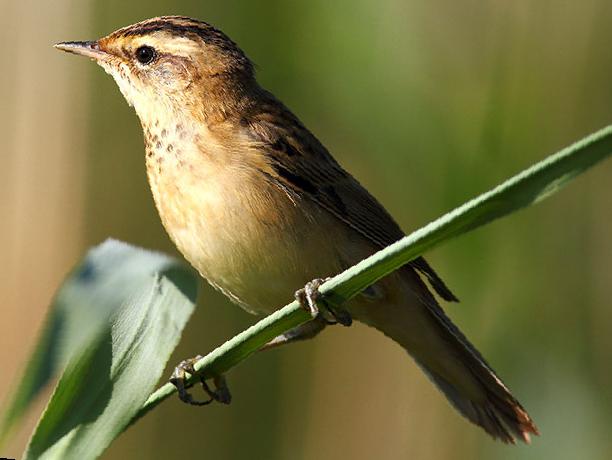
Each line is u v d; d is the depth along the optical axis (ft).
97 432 17.62
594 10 33.99
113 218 36.96
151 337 18.11
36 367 16.38
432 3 34.17
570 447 34.45
